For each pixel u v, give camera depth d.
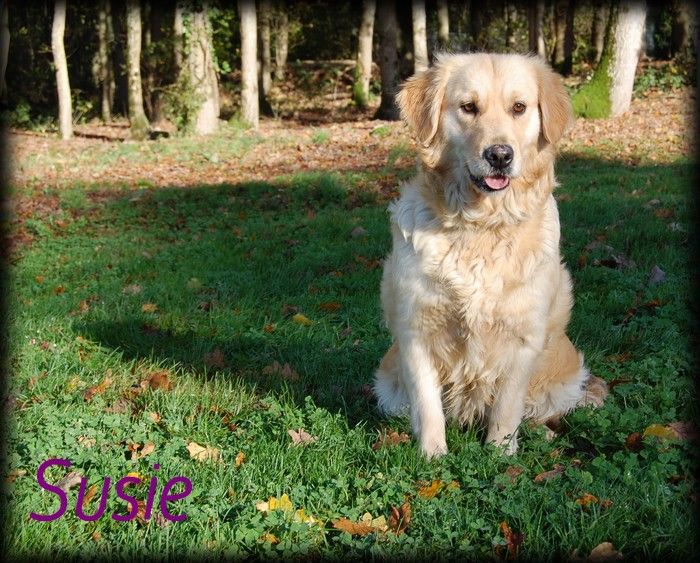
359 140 20.17
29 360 5.45
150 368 5.39
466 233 3.98
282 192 12.62
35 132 27.88
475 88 4.05
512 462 3.92
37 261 8.89
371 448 4.19
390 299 4.33
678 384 4.75
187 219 11.09
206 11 23.95
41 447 4.12
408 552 3.25
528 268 3.99
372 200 11.71
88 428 4.33
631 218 8.58
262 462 3.98
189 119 24.17
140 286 7.53
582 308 6.05
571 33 35.81
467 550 3.26
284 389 4.92
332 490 3.68
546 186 4.18
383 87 27.38
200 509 3.56
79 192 13.60
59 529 3.43
